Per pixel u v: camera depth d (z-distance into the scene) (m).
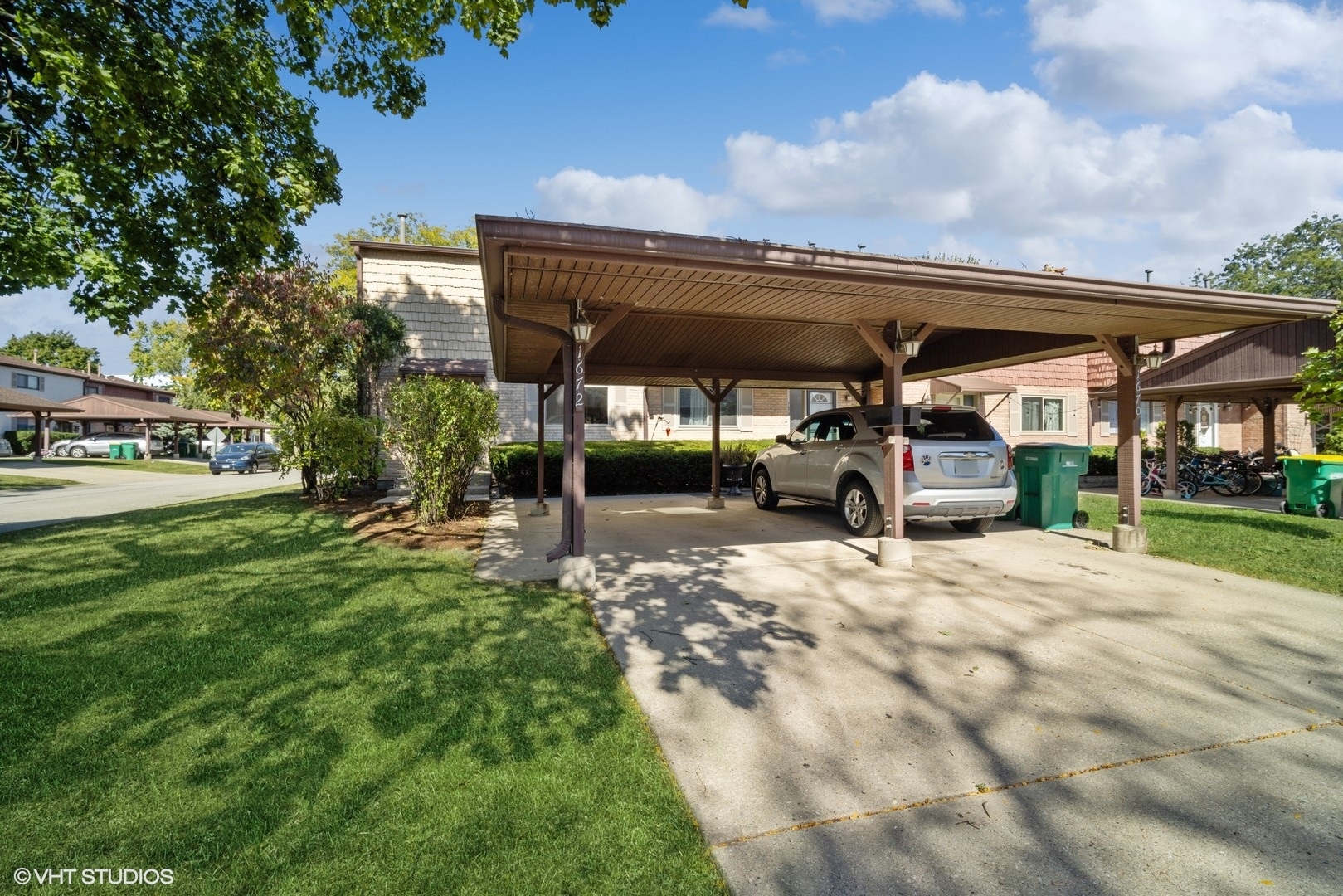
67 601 5.28
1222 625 4.87
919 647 4.41
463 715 3.32
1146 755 3.05
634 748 3.04
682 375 11.45
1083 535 8.68
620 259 4.72
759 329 8.67
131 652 4.14
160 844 2.34
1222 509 11.30
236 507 10.79
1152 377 14.21
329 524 8.97
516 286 5.50
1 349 63.06
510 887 2.16
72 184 7.27
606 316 6.01
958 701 3.61
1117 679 3.90
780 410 18.33
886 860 2.33
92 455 35.41
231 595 5.46
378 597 5.42
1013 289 5.59
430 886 2.15
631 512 11.34
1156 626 4.83
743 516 10.71
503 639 4.43
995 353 9.34
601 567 6.69
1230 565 6.71
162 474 26.19
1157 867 2.30
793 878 2.24
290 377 10.98
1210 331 7.52
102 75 6.37
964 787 2.79
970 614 5.12
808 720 3.38
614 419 16.61
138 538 8.08
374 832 2.42
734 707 3.53
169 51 7.24
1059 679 3.89
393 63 9.00
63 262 7.26
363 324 11.92
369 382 13.18
